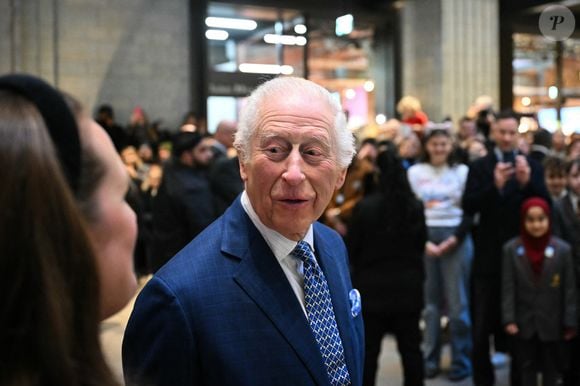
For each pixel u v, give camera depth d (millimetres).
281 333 1375
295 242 1471
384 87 11461
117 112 9922
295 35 10867
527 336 4000
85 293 702
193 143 4547
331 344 1472
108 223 847
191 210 4465
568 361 4078
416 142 6062
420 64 11312
